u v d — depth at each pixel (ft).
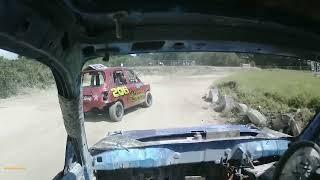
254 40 10.00
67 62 10.16
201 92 90.89
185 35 9.86
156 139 18.40
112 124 50.01
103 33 9.84
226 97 59.52
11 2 6.47
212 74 152.05
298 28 8.73
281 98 62.49
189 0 7.91
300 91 63.77
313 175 11.03
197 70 161.99
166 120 53.16
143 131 19.20
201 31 9.57
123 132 19.13
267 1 7.48
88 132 45.32
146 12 8.36
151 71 163.02
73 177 13.24
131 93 57.16
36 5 7.25
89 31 9.71
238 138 17.71
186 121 52.21
